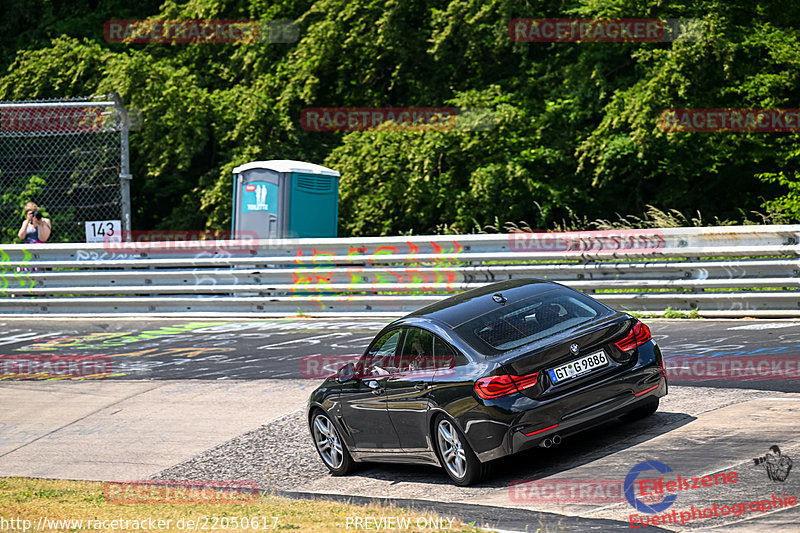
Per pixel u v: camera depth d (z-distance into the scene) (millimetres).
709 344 20047
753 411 14320
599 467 12805
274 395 20766
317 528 10906
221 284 30547
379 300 28156
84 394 22844
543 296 14086
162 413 20594
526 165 39188
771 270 22797
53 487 15461
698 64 35938
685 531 9727
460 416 12938
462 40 40562
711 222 40125
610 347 13227
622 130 38406
